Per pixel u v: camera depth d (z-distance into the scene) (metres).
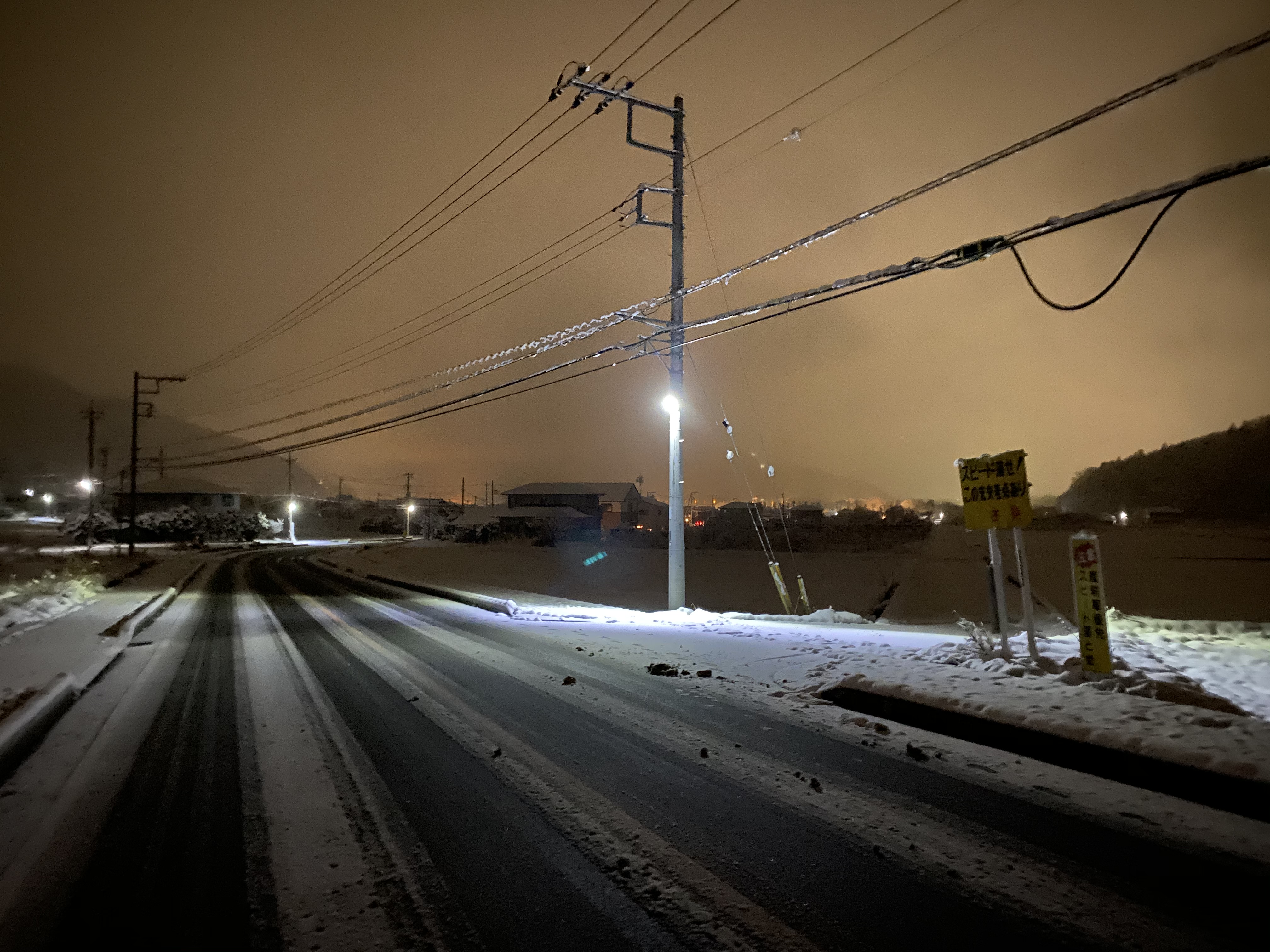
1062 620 14.02
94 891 3.62
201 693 8.22
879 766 5.38
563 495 79.00
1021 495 7.92
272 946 3.12
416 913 3.40
